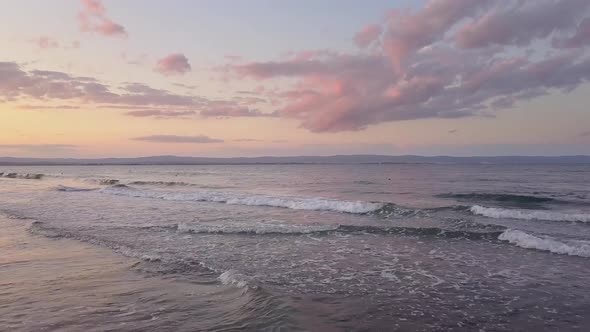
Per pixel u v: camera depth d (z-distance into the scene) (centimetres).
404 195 2841
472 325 610
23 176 6269
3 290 750
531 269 946
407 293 765
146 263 957
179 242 1220
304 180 5019
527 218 1723
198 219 1683
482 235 1324
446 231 1363
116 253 1059
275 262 998
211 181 4866
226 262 991
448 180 4753
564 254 1094
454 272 918
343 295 746
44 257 1013
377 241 1255
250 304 660
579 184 3906
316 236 1328
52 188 3525
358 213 1888
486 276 888
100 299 699
